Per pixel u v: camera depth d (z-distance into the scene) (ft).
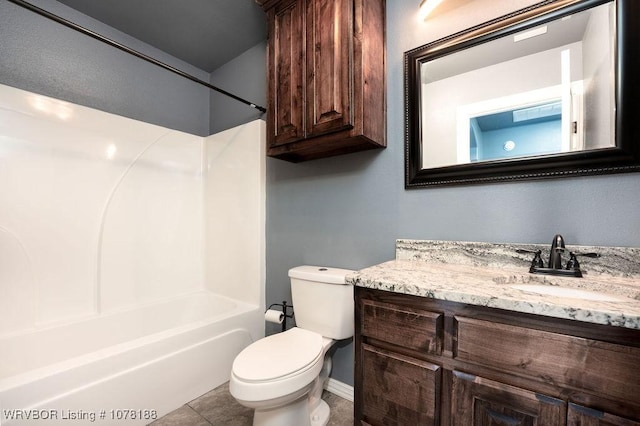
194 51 7.98
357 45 4.39
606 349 2.09
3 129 5.37
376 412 3.22
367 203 5.35
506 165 3.93
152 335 5.16
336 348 5.76
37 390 3.75
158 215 7.71
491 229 4.10
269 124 5.47
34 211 5.70
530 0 3.81
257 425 4.20
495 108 4.04
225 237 7.99
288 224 6.72
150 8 6.37
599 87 3.38
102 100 6.89
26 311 5.55
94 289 6.46
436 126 4.52
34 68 5.91
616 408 2.06
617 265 3.24
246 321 6.62
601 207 3.40
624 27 3.22
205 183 8.68
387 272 3.64
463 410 2.68
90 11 6.46
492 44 4.08
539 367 2.34
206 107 9.07
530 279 3.35
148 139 7.50
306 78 4.87
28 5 3.88
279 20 5.33
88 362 4.19
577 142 3.51
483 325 2.59
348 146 5.01
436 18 4.54
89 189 6.46
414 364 2.95
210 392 5.70
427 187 4.64
